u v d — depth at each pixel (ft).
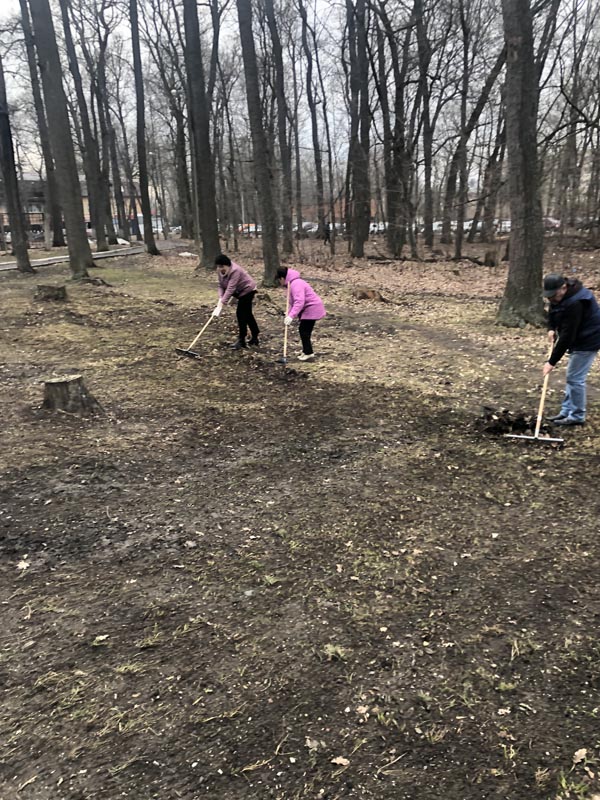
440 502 13.58
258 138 45.50
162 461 16.05
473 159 76.74
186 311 37.63
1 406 20.02
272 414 19.86
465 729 7.34
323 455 16.47
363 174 76.59
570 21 71.92
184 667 8.48
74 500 13.69
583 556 11.15
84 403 19.44
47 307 37.63
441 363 25.79
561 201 70.23
